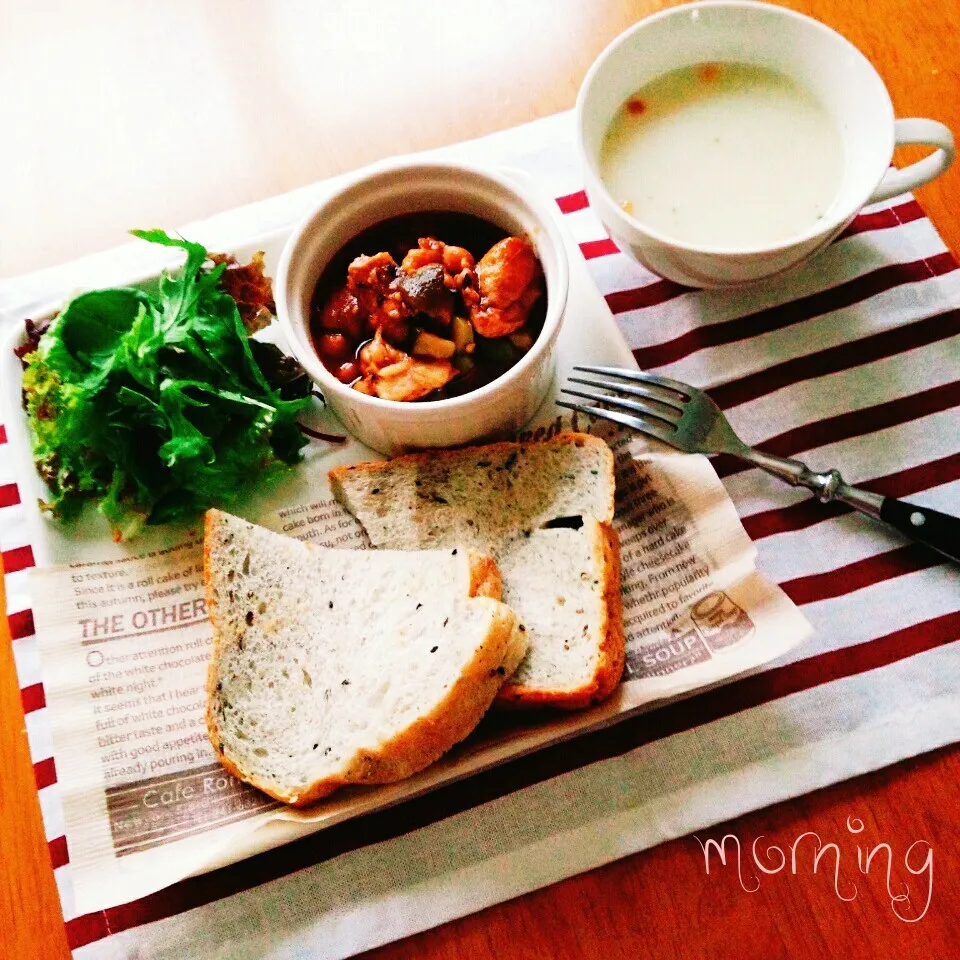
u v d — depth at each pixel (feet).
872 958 1.20
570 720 1.22
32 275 1.51
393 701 1.20
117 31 1.65
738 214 1.36
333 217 1.33
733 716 1.28
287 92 1.60
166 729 1.27
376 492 1.34
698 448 1.35
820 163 1.36
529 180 1.45
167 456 1.28
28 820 1.28
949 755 1.26
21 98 1.62
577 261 1.43
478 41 1.61
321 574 1.31
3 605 1.36
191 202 1.54
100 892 1.19
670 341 1.45
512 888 1.23
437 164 1.32
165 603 1.32
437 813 1.26
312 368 1.25
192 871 1.18
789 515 1.36
